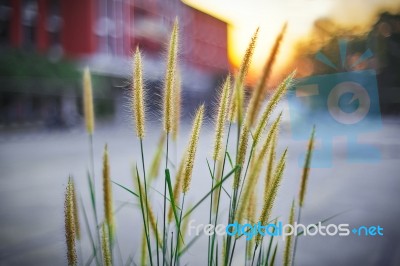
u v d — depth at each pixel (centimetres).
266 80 36
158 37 1405
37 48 1230
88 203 185
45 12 1270
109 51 1366
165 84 40
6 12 1181
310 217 189
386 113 1669
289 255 44
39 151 621
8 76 1112
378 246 148
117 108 1282
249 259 46
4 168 432
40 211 217
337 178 312
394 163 390
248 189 37
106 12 1356
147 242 42
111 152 530
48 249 143
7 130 1044
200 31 1972
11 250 145
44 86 1171
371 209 210
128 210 192
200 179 260
